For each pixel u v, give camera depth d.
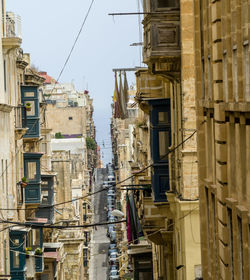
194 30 39.53
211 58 35.38
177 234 50.94
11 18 73.19
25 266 70.19
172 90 52.91
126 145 197.00
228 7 30.36
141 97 58.59
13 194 70.25
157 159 54.56
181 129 47.22
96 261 185.25
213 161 36.44
